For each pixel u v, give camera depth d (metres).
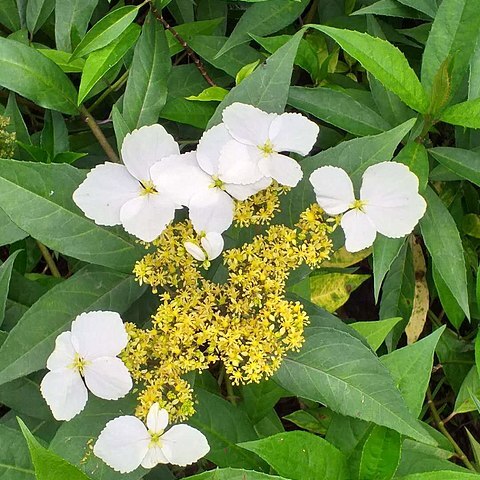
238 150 0.24
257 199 0.25
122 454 0.23
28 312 0.25
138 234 0.24
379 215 0.25
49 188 0.24
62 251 0.24
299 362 0.25
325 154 0.25
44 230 0.24
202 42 0.31
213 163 0.24
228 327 0.24
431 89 0.27
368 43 0.26
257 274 0.24
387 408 0.24
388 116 0.30
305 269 0.25
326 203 0.24
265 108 0.25
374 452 0.23
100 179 0.24
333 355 0.25
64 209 0.24
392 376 0.25
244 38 0.30
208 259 0.24
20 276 0.29
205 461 0.31
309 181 0.25
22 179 0.24
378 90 0.30
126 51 0.29
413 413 0.25
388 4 0.30
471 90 0.27
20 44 0.28
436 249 0.28
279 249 0.24
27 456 0.25
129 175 0.25
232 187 0.24
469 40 0.27
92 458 0.24
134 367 0.24
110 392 0.24
